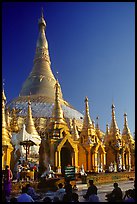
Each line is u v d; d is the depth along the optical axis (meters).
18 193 30.16
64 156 50.47
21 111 82.44
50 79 101.31
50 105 87.12
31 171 39.56
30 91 98.25
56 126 52.19
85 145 55.53
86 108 61.03
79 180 42.69
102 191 33.22
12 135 58.69
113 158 63.62
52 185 34.16
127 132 79.00
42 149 48.38
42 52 104.75
